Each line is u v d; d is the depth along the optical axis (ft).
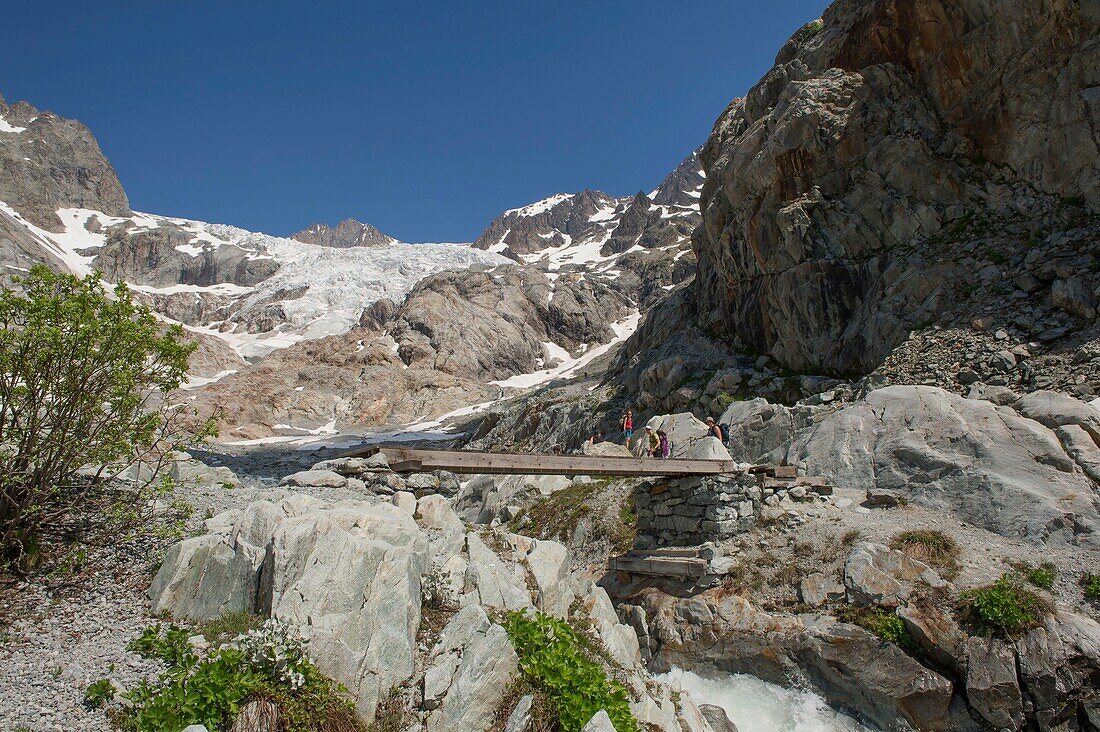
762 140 122.42
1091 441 55.88
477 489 102.47
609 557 70.28
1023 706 39.01
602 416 143.02
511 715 26.22
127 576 30.42
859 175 109.91
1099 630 40.16
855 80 114.83
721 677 50.78
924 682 42.11
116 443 32.73
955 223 99.35
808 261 109.91
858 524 56.70
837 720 44.57
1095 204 83.87
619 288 476.13
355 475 40.60
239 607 27.09
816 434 72.64
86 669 23.39
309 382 330.75
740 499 60.34
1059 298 77.00
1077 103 88.38
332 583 26.11
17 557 30.09
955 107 106.11
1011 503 53.52
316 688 23.02
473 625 28.45
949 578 47.75
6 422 31.55
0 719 20.30
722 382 115.55
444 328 374.02
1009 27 97.76
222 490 44.29
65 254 553.64
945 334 84.23
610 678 33.27
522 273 474.49
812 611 50.06
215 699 21.47
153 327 34.19
